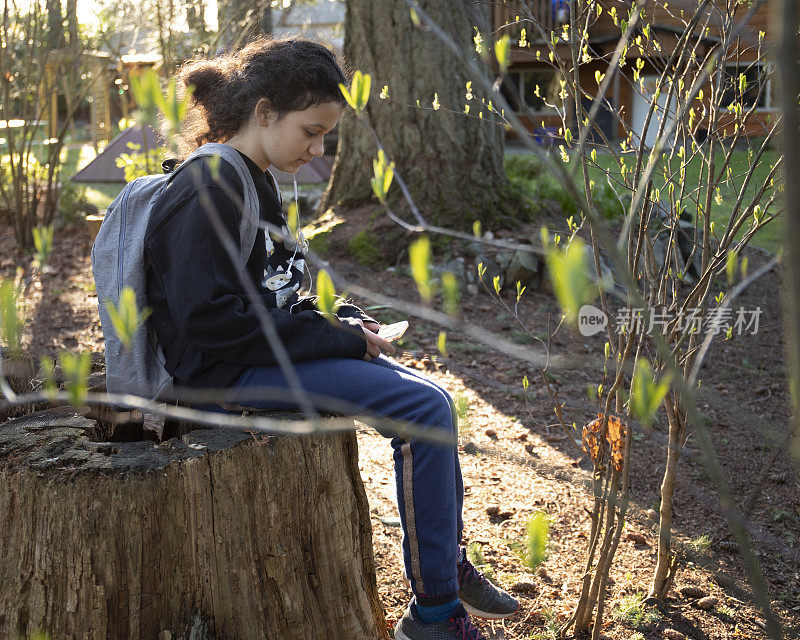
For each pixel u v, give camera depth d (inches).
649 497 131.0
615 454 86.8
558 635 96.1
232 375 78.6
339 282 44.1
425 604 80.9
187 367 79.3
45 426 81.4
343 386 77.5
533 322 213.9
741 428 154.2
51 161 303.0
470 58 39.9
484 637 85.6
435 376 179.5
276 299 83.0
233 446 74.5
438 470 77.9
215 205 74.2
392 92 257.3
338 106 79.5
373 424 74.1
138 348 79.1
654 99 79.5
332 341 78.4
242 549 74.7
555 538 118.0
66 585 71.0
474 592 90.3
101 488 70.3
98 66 338.0
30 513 71.4
